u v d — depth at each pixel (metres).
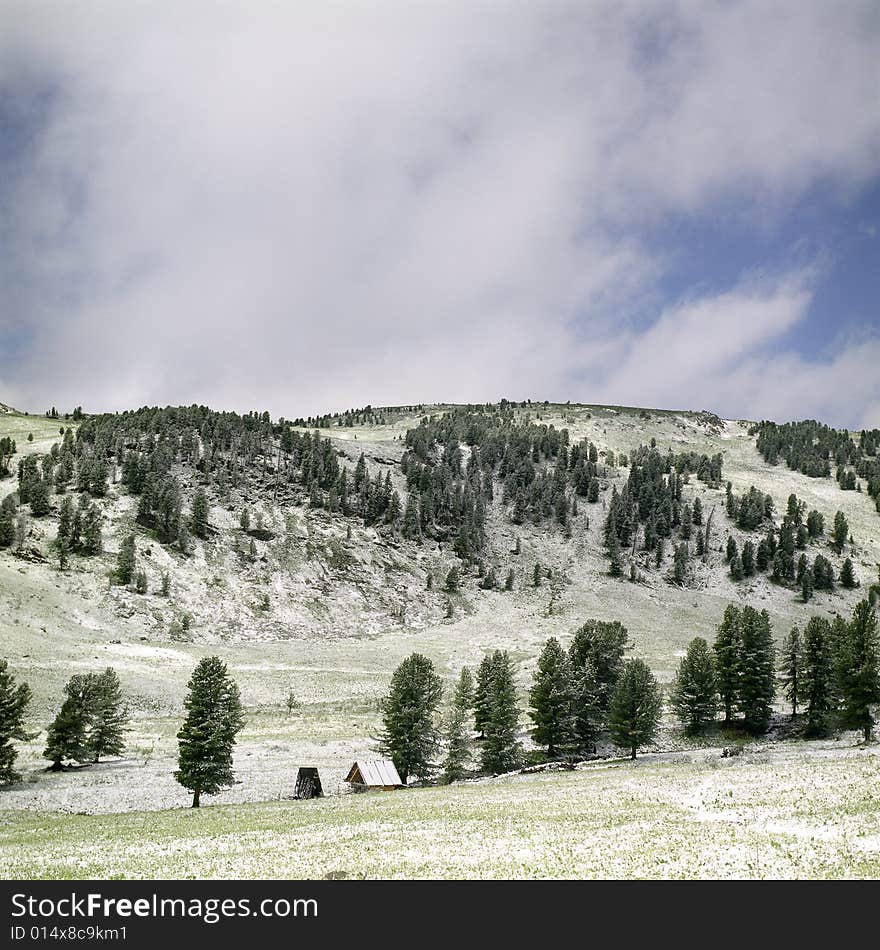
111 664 121.38
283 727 105.88
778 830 33.12
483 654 157.88
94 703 84.88
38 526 171.38
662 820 37.50
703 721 98.75
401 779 76.56
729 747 86.56
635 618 192.25
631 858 30.05
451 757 76.69
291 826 43.88
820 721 90.12
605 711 93.38
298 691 123.50
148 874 31.77
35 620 135.12
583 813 41.19
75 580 156.62
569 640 170.75
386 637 171.62
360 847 35.09
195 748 64.06
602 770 71.62
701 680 96.38
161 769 82.62
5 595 139.00
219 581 176.25
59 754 81.69
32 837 46.53
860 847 29.41
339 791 71.69
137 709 106.50
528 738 99.31
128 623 147.62
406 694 77.69
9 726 71.19
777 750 76.62
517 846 33.25
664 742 93.19
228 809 60.03
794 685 95.31
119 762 86.44
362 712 115.00
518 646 166.12
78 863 35.19
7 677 72.19
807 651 92.62
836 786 42.84
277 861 33.09
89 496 190.12
